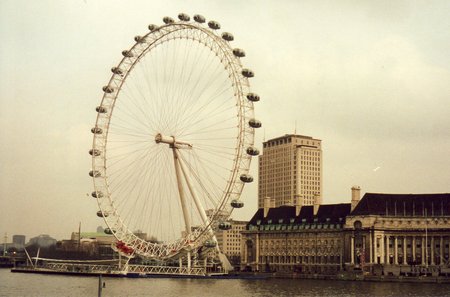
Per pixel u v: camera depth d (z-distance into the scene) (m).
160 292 169.50
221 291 178.25
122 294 161.25
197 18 199.88
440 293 175.75
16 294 158.62
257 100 199.25
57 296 153.50
